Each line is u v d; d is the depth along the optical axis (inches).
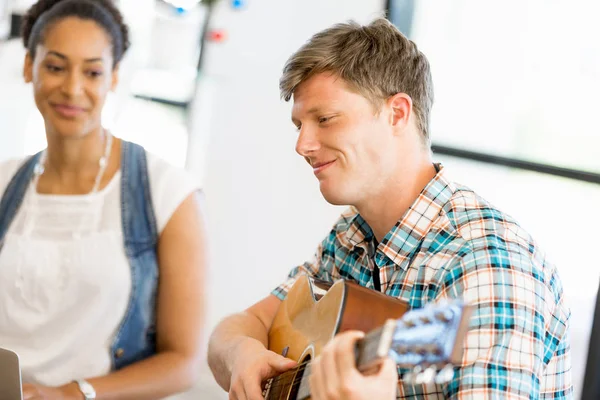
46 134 76.5
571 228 103.3
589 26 105.2
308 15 106.3
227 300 109.0
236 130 106.8
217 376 58.9
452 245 50.2
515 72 107.7
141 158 76.4
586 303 99.7
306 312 55.5
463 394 43.9
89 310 73.7
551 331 50.3
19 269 73.8
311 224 108.7
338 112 52.1
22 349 74.1
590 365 97.4
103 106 77.6
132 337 74.8
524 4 107.0
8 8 96.2
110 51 78.2
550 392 51.8
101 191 75.1
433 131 109.3
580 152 105.7
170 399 92.7
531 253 49.4
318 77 52.6
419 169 54.1
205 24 103.1
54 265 73.8
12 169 76.7
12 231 74.9
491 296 45.8
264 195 108.4
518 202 105.8
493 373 43.7
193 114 103.2
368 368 35.6
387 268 54.2
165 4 99.1
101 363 73.9
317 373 37.4
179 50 101.5
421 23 109.0
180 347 75.6
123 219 74.7
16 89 97.7
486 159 107.3
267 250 109.1
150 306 75.4
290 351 53.5
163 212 75.2
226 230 108.6
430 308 33.3
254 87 106.2
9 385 50.4
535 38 107.0
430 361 32.6
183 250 75.5
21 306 74.0
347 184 53.1
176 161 102.8
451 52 109.2
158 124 100.5
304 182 108.1
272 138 107.7
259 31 105.3
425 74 55.3
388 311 46.3
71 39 76.6
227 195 107.1
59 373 73.6
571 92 106.0
